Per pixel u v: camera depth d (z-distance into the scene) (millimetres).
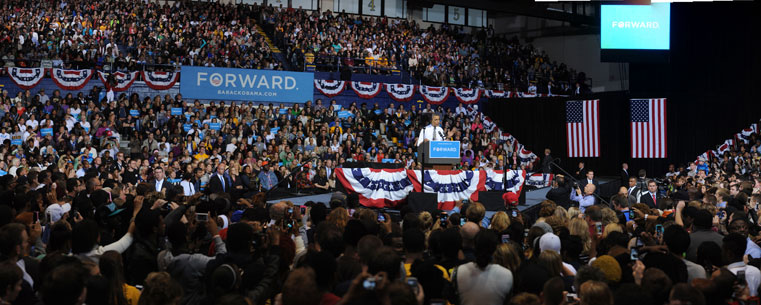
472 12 40250
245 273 4359
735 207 9164
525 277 4262
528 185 20109
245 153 19859
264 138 21922
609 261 4656
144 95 25031
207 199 6664
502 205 12914
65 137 19438
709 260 5141
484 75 31984
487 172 13430
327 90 27594
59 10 27297
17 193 7496
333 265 3998
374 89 28156
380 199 12766
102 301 3738
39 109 21891
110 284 3977
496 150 24328
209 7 31172
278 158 19297
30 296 4027
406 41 33312
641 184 12984
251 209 6035
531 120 26906
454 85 30500
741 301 4387
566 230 6129
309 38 30438
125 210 6316
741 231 6551
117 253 4258
